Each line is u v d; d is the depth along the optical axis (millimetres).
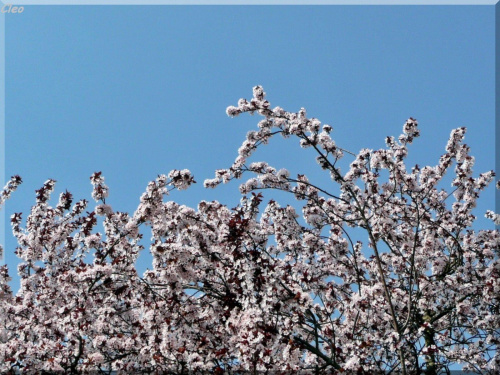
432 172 12703
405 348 8773
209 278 9938
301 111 10273
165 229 10141
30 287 11148
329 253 11727
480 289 10609
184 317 8789
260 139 10578
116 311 9469
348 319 9953
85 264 10125
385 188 11461
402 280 11750
